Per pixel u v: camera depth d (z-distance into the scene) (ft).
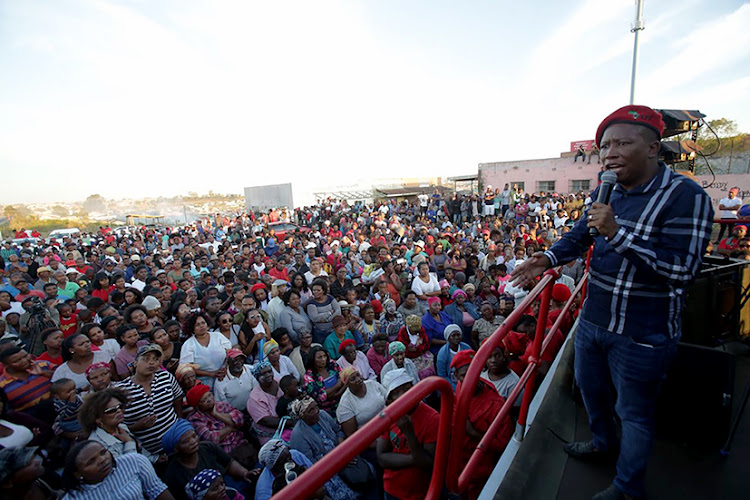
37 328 19.63
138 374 12.98
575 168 80.28
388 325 20.83
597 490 6.01
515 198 65.92
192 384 14.32
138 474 9.77
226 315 18.17
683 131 16.56
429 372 17.85
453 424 4.71
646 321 5.26
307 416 12.21
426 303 24.32
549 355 13.92
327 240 49.21
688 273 4.79
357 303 24.71
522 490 6.09
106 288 26.53
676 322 5.32
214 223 80.53
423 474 9.20
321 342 20.48
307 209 84.23
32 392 13.25
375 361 17.83
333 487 11.01
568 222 47.29
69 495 8.93
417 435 9.15
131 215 122.21
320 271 28.58
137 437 12.47
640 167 5.16
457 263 31.83
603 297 5.66
